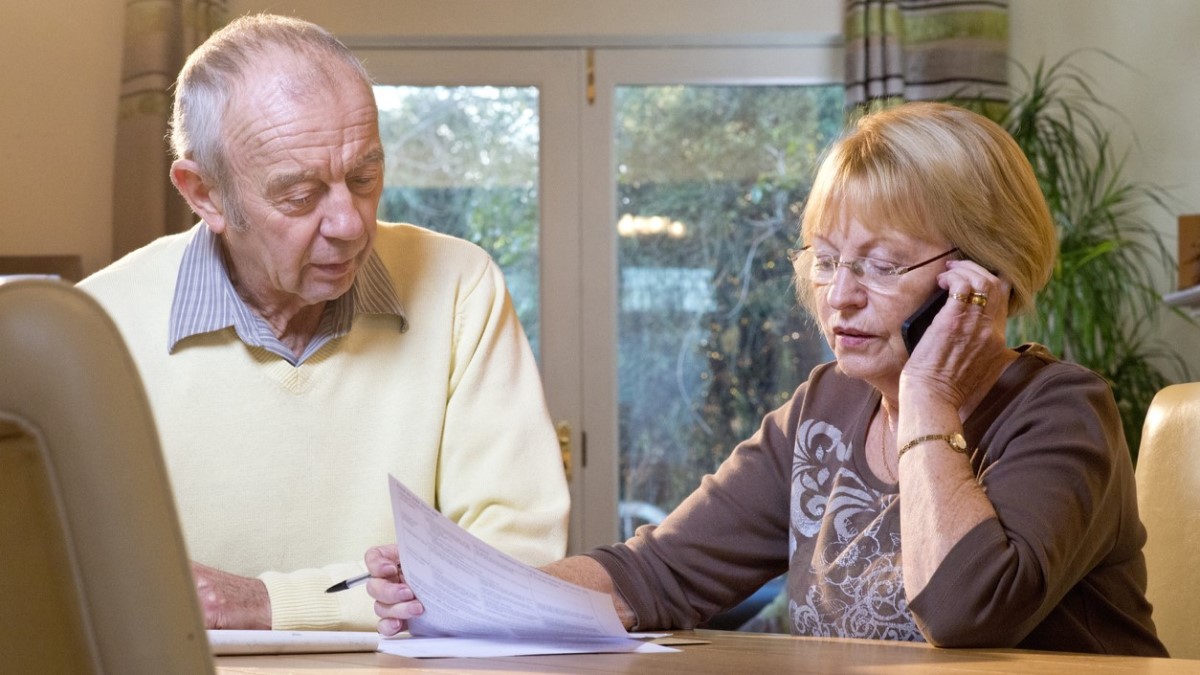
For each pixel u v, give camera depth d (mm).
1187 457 1442
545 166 4340
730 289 4379
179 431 1563
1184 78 4148
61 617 388
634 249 4379
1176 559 1425
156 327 1587
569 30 4332
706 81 4344
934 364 1319
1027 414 1310
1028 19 4266
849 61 4164
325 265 1470
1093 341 3795
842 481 1458
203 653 406
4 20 4199
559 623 1119
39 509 380
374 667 950
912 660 1006
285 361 1591
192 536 1562
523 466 1618
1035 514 1220
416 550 1114
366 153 1444
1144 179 4176
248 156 1412
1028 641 1319
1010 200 1373
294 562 1582
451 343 1671
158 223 4090
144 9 4148
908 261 1360
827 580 1417
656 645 1138
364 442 1614
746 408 4359
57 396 374
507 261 4359
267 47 1436
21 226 4180
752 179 4383
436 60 4336
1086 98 4219
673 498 4340
